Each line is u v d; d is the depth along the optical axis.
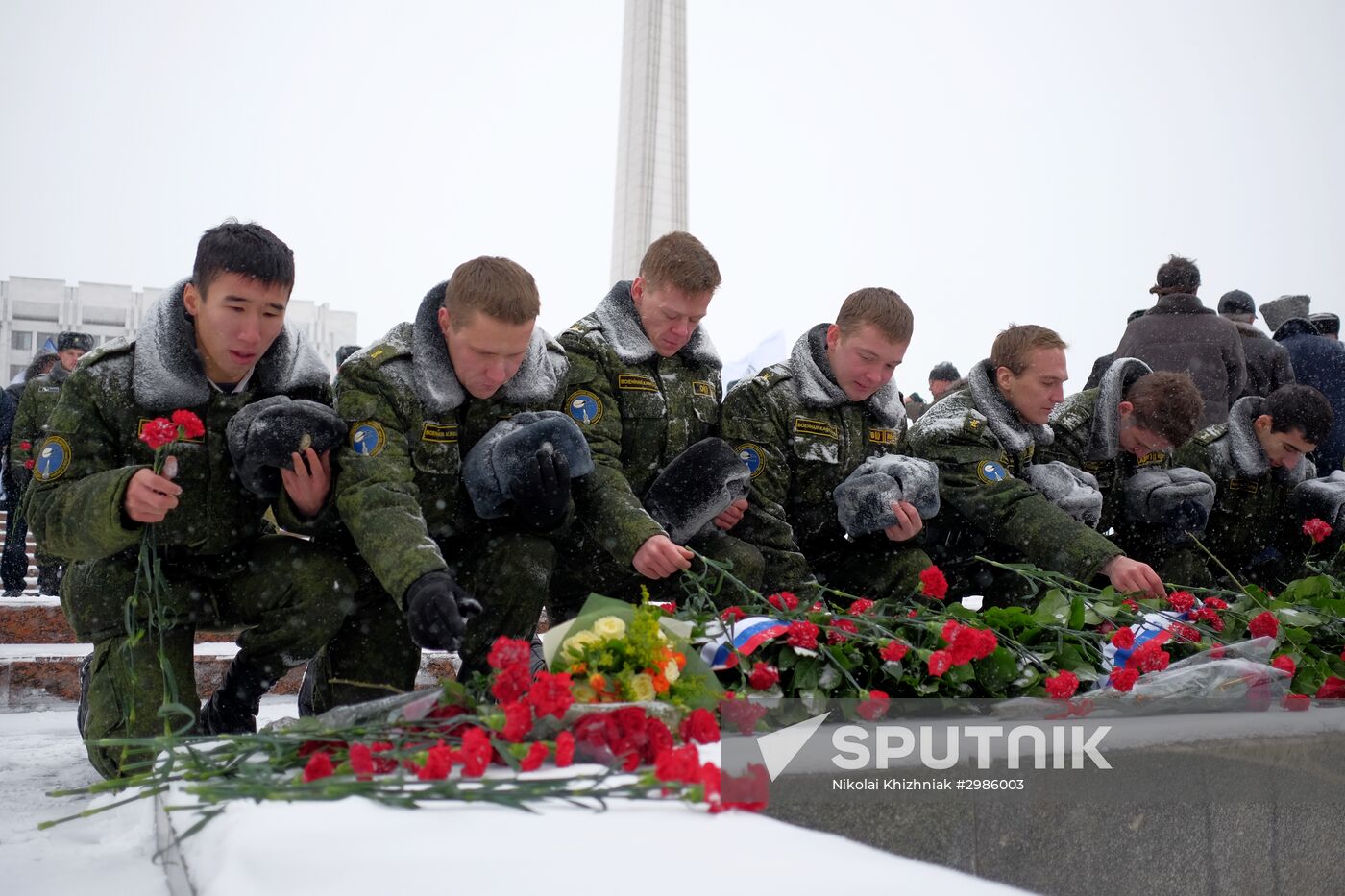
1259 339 6.75
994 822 2.08
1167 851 2.25
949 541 4.39
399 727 2.01
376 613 3.49
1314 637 3.46
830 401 4.14
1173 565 4.70
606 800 1.69
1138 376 4.73
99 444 3.07
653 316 3.89
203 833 1.63
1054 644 3.02
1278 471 5.15
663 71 24.36
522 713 1.92
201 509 3.16
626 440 3.91
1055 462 4.43
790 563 3.95
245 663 3.34
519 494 3.26
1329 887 2.44
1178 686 2.77
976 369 4.48
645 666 2.20
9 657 5.06
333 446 3.08
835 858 1.42
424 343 3.33
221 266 2.93
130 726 2.82
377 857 1.36
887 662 2.60
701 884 1.28
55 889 2.07
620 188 24.92
